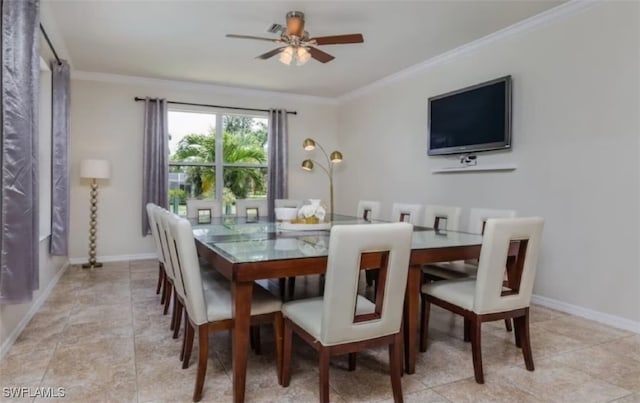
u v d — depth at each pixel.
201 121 5.72
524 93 3.55
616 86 2.90
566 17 3.21
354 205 6.14
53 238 3.80
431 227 3.31
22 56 2.24
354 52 4.27
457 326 2.93
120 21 3.48
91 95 5.07
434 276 2.80
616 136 2.90
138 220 5.33
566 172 3.23
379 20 3.45
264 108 6.06
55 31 3.66
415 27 3.60
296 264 1.89
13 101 2.20
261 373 2.14
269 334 2.76
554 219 3.32
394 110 5.23
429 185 4.67
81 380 2.01
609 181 2.95
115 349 2.40
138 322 2.88
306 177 6.41
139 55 4.38
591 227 3.06
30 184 2.29
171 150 5.55
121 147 5.23
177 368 2.17
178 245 1.86
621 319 2.88
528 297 2.21
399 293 1.82
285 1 3.11
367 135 5.81
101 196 5.15
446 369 2.20
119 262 5.09
